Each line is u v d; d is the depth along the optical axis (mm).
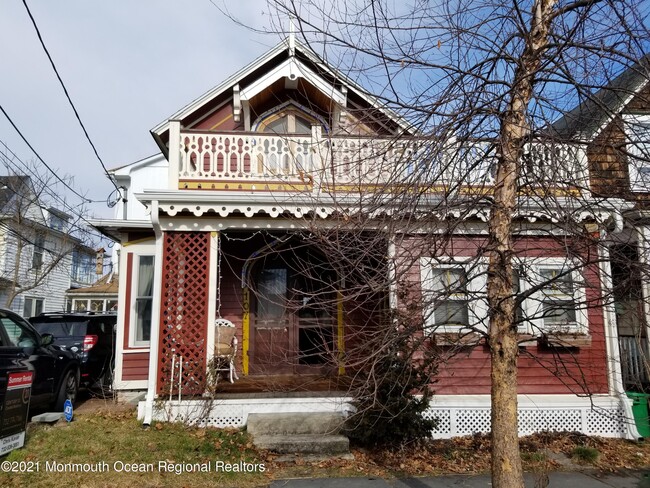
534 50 3852
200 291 8016
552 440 7387
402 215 3926
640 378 8453
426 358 6512
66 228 28297
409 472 6113
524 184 3893
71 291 28234
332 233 4383
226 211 7750
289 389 8148
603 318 8273
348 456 6523
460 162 4086
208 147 8695
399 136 4035
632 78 3830
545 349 8188
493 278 3795
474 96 3877
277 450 6590
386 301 6145
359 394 5438
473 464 6441
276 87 10727
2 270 22438
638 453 6969
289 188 8180
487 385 8125
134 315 9906
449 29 3963
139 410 7570
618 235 3758
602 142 3838
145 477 5520
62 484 5195
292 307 5387
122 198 15719
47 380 7852
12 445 5992
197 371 7719
